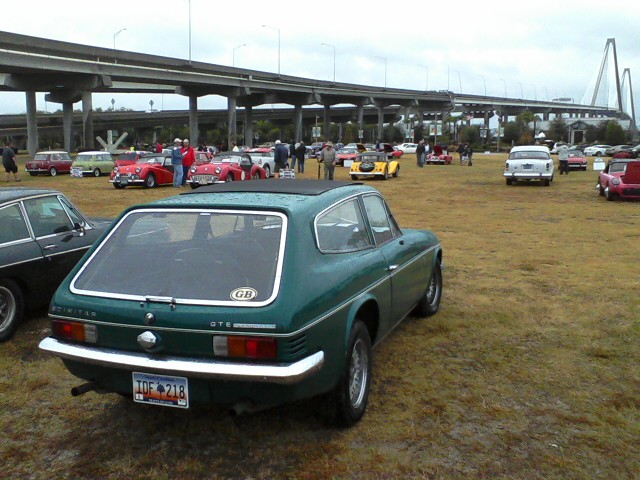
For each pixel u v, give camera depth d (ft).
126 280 13.01
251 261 12.68
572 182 92.63
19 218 21.49
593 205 60.13
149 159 85.97
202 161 97.25
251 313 11.69
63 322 12.98
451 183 92.22
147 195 71.97
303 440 13.61
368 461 12.80
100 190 79.87
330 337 12.85
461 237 40.63
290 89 319.47
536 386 16.49
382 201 18.60
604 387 16.44
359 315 15.25
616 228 44.42
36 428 14.46
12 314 20.58
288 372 11.48
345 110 508.12
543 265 31.50
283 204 13.76
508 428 14.21
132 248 13.78
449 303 24.39
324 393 13.34
